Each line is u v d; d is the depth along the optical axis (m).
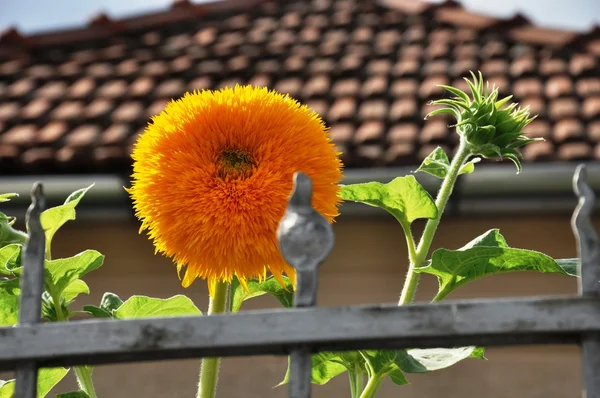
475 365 4.29
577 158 4.30
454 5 6.29
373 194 1.24
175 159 1.16
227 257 1.13
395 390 4.27
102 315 1.27
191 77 5.55
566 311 0.80
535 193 4.18
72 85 5.64
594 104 4.81
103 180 4.44
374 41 5.87
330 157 1.19
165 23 6.37
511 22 5.88
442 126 4.66
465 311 0.80
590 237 0.81
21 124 5.16
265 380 4.38
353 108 4.94
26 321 0.84
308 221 0.83
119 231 4.61
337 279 4.48
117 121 5.02
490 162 4.26
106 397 4.41
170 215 1.15
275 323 0.81
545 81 5.21
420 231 4.47
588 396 0.79
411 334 0.80
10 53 6.18
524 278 4.36
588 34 5.59
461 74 5.29
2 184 4.50
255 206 1.13
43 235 0.86
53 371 1.31
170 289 4.55
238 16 6.51
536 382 4.25
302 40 5.94
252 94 1.21
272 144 1.16
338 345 0.83
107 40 6.25
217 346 0.82
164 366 4.42
